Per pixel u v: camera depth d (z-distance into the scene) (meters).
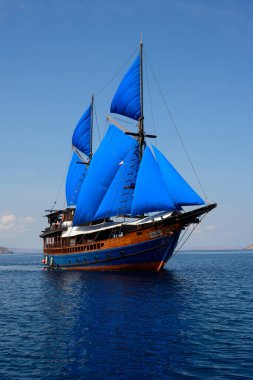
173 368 15.57
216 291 38.59
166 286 40.28
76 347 18.41
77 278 49.25
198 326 22.34
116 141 58.72
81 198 60.81
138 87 56.75
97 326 22.44
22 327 22.80
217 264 98.88
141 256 49.41
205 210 45.19
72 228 63.31
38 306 30.39
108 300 31.64
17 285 47.38
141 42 57.16
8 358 16.98
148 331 21.14
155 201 47.19
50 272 65.38
